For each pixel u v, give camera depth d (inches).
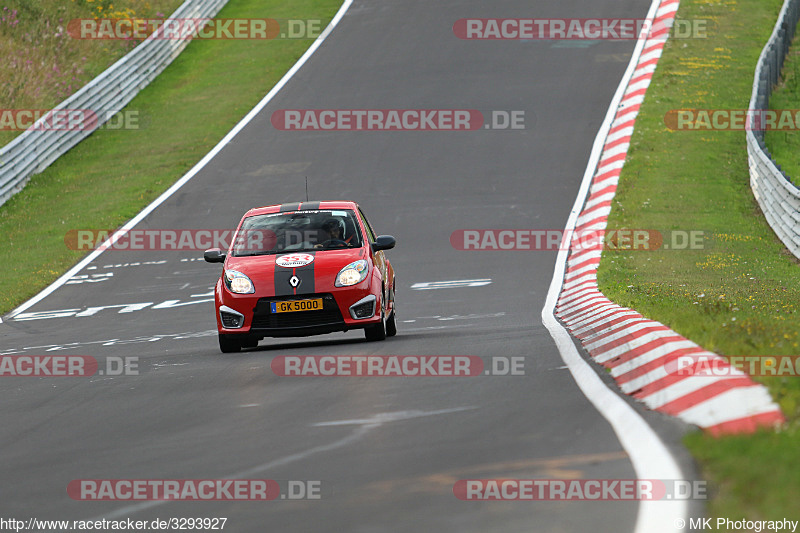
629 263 2568.9
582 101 4252.0
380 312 1558.8
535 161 3663.9
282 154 3959.2
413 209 3267.7
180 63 5374.0
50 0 5644.7
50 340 2039.9
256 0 6245.1
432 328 1823.3
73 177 4008.4
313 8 5949.8
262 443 816.3
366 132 4101.9
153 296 2571.4
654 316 1370.6
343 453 754.8
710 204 3230.8
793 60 4886.8
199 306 2401.6
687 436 695.7
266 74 4987.7
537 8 5580.7
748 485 550.6
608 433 757.9
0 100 4773.6
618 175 3484.3
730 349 961.5
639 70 4591.5
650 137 3848.4
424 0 5880.9
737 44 4953.3
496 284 2436.0
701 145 3799.2
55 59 5201.8
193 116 4571.9
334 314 1535.4
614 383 989.2
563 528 534.3
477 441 762.8
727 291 2039.9
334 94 4596.5
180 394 1132.5
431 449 746.2
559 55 4830.2
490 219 3117.6
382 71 4817.9
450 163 3703.3
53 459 826.2
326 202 1764.3
